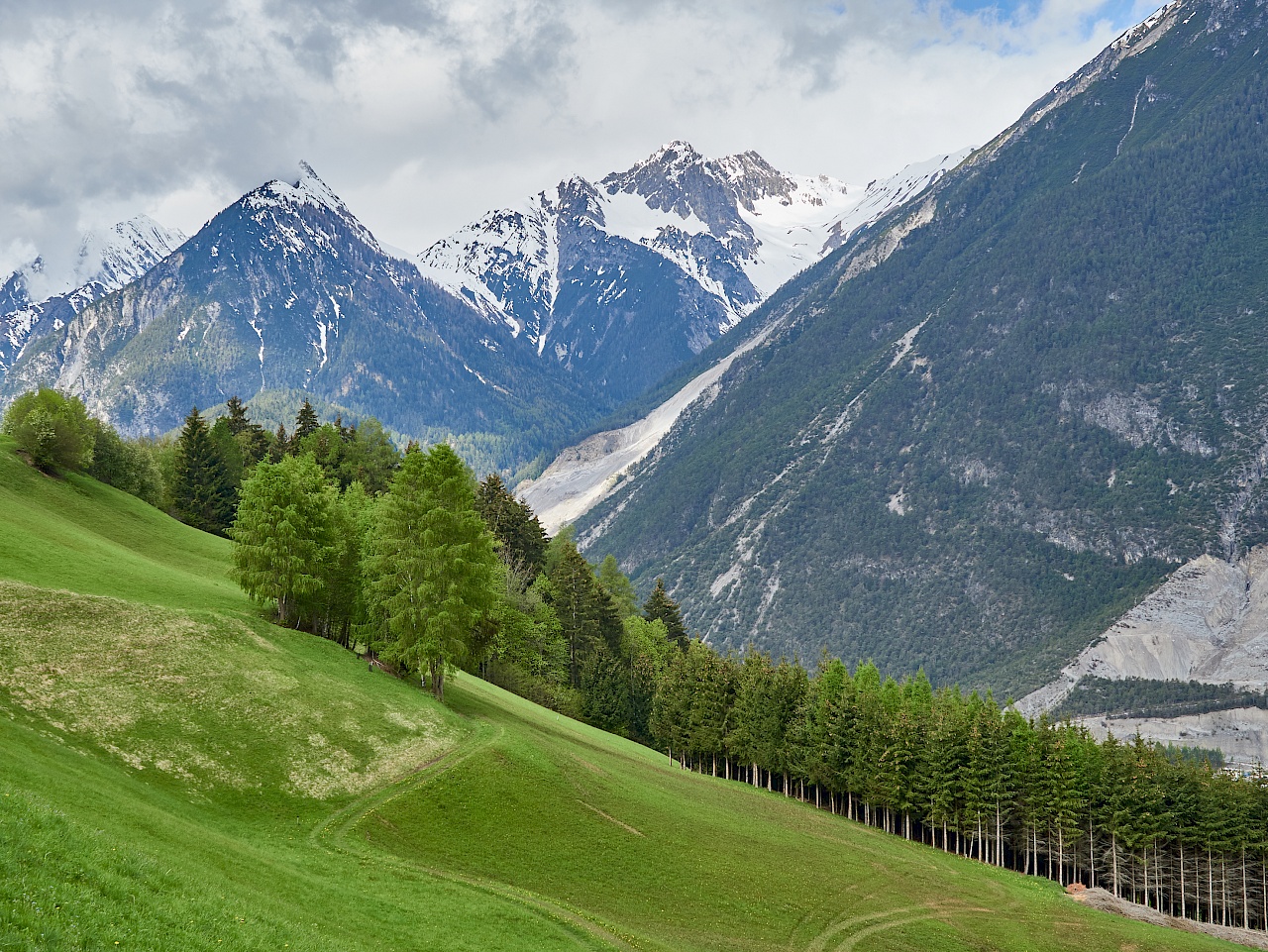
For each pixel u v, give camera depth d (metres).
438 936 46.16
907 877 85.81
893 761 107.12
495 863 60.97
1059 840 103.94
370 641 89.94
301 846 54.03
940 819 105.31
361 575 91.75
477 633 97.81
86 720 57.03
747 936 62.19
